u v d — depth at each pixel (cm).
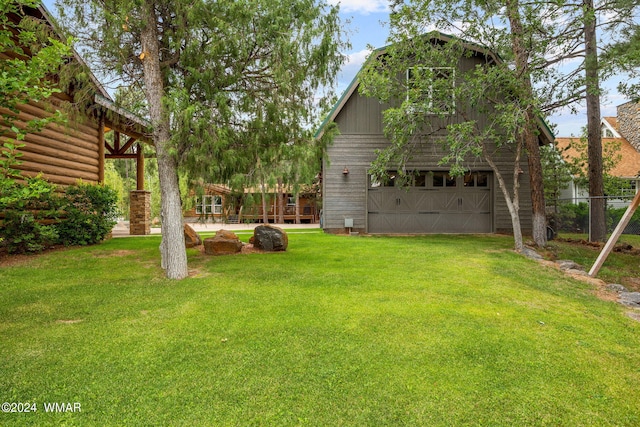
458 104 1093
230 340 354
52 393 262
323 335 368
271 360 315
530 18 824
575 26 911
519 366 315
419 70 939
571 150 2156
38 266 680
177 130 541
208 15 562
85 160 1058
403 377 291
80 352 325
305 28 577
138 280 583
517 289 563
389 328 389
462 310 454
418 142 1245
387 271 656
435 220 1284
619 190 1781
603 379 299
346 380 286
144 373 291
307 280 586
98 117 1073
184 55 584
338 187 1277
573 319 444
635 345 372
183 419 237
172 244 600
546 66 981
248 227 2066
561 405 262
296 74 601
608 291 605
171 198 606
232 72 609
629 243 1184
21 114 819
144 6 567
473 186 1284
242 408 249
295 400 259
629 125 2272
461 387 279
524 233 1261
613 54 859
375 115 1269
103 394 262
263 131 632
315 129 672
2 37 437
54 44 430
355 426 234
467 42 970
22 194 384
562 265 773
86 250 874
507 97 923
